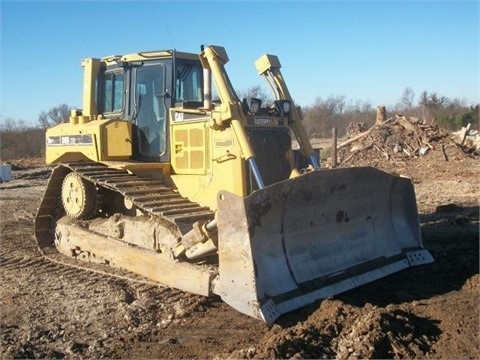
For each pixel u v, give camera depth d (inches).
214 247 238.4
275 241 237.0
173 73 295.4
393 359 187.5
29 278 301.9
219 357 195.0
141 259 279.0
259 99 270.2
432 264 303.4
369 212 284.0
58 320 238.1
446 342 201.0
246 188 263.1
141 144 307.4
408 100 2068.2
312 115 2073.1
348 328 207.2
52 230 358.9
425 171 824.9
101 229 314.8
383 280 279.9
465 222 412.2
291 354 187.3
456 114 1587.1
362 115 2000.5
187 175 286.5
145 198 271.3
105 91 326.3
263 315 207.8
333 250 260.5
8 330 227.5
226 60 277.1
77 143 319.3
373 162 925.8
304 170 275.9
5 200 630.5
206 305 250.1
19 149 1472.7
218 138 270.8
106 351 205.3
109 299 263.0
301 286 236.1
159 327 227.6
